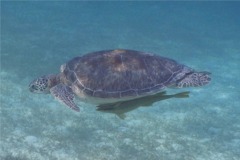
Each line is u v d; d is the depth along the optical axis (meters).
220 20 47.84
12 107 14.27
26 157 10.66
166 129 13.78
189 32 35.56
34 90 6.09
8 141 11.52
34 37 26.41
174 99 17.19
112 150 11.70
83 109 14.91
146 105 5.14
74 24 33.75
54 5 44.50
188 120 14.77
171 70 5.35
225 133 13.85
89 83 5.24
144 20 39.72
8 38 25.05
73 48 24.41
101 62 5.38
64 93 5.36
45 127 12.93
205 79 5.30
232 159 11.85
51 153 11.12
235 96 18.38
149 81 5.14
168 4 59.25
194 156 11.85
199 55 26.78
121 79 5.11
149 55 5.48
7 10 36.97
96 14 41.38
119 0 57.34
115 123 13.92
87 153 11.38
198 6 63.50
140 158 11.34
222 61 25.80
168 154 11.83
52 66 19.44
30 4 42.75
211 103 17.16
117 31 32.25
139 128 13.67
